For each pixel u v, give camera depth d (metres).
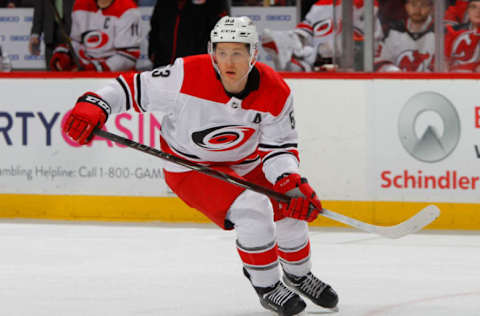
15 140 15.53
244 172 8.08
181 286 9.30
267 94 7.36
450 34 15.36
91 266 10.66
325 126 14.84
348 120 14.78
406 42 15.76
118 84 7.50
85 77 15.27
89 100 7.37
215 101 7.30
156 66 15.48
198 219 15.08
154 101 7.44
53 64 16.30
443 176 14.53
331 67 15.23
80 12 16.09
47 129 15.41
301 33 15.80
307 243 8.02
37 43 16.39
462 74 14.40
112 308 8.09
